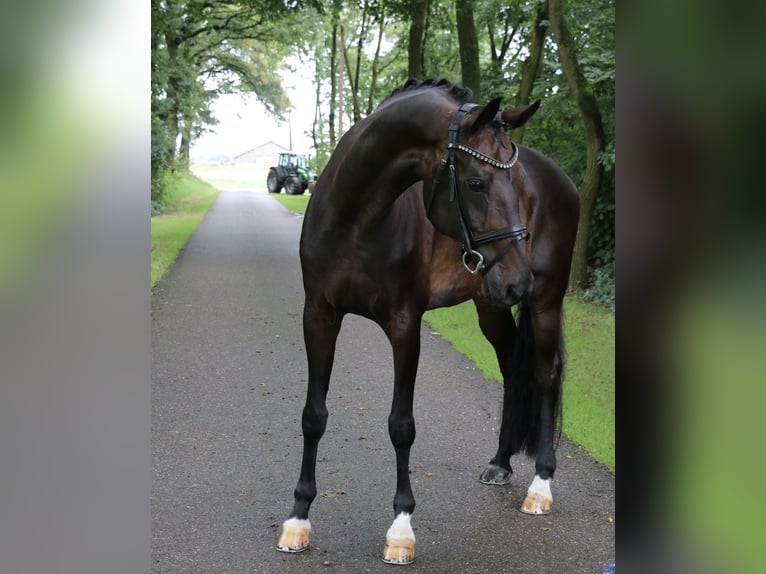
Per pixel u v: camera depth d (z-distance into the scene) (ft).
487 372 20.52
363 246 9.90
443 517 11.84
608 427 15.93
